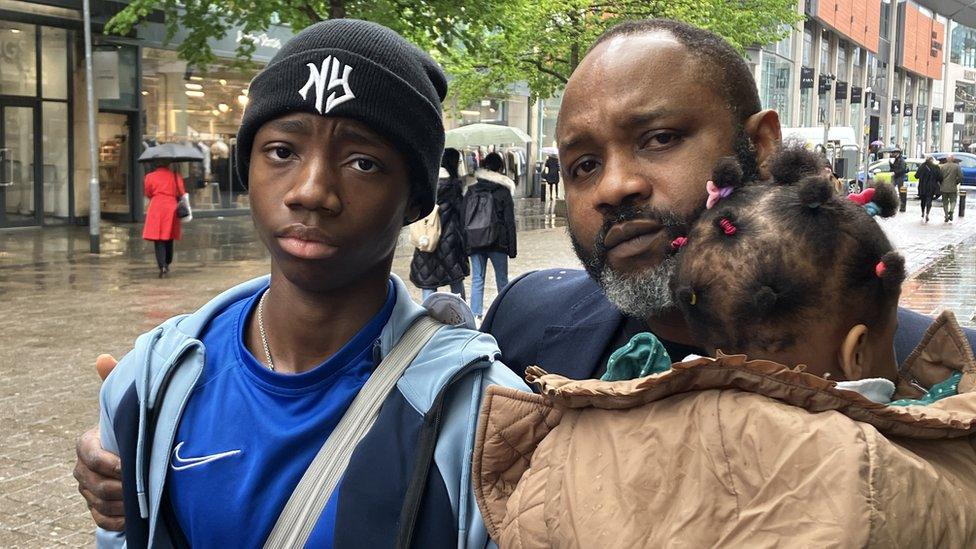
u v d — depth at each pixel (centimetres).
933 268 1297
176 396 145
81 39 1861
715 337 128
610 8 1770
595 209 146
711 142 139
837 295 119
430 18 1014
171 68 2064
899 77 7594
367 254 140
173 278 1212
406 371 140
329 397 141
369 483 131
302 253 136
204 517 138
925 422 110
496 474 132
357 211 138
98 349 768
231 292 160
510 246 903
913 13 7500
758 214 123
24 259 1384
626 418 120
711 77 140
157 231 1218
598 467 117
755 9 2069
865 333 120
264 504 136
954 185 2394
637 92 138
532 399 131
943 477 108
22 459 493
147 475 143
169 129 2080
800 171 128
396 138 138
